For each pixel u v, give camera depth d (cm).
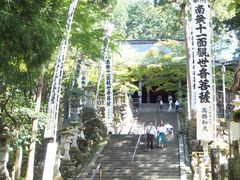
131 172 1611
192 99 1856
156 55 3036
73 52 2356
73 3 1266
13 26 695
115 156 1830
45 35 741
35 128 1222
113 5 1880
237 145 998
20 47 721
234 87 901
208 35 1397
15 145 1167
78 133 1823
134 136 2102
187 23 2244
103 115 2591
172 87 3180
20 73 771
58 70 1287
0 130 1160
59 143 1578
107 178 1616
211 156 1130
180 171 1614
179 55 2945
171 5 2298
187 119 2278
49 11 843
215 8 2167
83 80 2511
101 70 2292
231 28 2161
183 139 2053
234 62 2591
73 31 1590
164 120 2998
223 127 1892
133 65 3019
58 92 1280
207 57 1387
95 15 1698
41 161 1419
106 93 2255
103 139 2067
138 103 3722
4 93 1151
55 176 1290
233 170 872
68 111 2197
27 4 743
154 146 1956
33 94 1395
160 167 1692
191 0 1411
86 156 1753
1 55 722
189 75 2141
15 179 1256
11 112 1230
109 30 1953
